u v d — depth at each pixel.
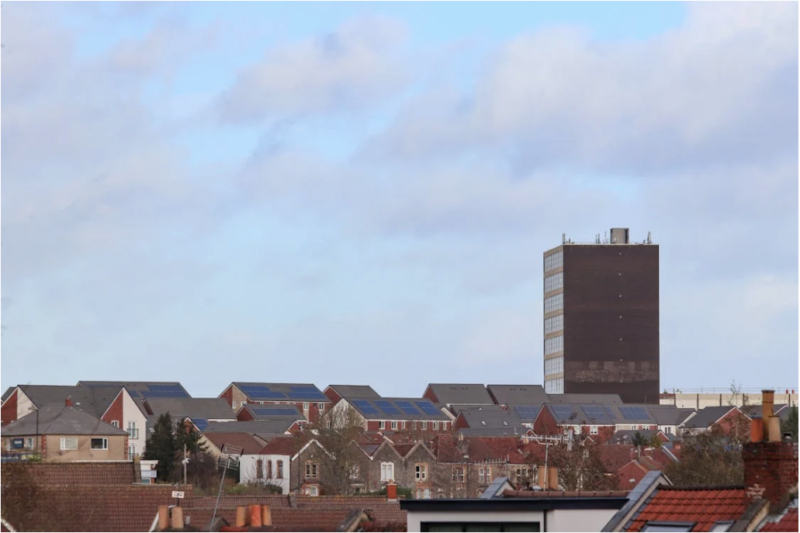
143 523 102.69
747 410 190.75
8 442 163.62
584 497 57.59
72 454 170.25
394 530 65.88
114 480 127.38
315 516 90.69
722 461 176.25
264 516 77.00
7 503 98.06
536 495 61.56
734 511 51.97
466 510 56.25
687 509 53.72
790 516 49.75
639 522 54.41
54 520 100.19
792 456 50.81
